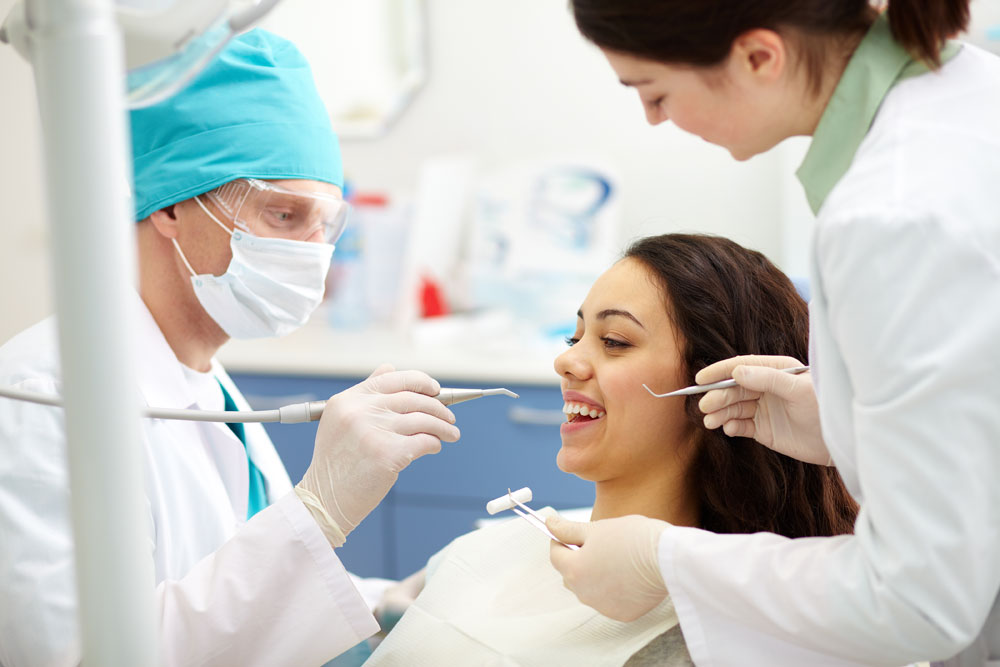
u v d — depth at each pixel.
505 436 2.33
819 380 0.81
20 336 1.23
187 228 1.27
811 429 0.99
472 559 1.32
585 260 2.70
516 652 1.13
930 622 0.71
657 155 2.73
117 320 0.62
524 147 2.83
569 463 1.20
